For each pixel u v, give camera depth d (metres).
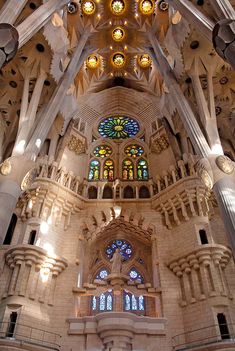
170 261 18.66
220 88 19.50
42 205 19.81
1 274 17.20
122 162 25.80
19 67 18.48
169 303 17.50
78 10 24.89
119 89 29.67
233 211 12.77
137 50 27.97
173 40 18.86
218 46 12.07
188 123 17.27
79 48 23.72
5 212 12.74
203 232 19.12
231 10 12.94
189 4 15.84
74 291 18.06
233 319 15.54
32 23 14.76
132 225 22.02
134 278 21.78
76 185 22.58
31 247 17.28
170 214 21.11
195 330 15.85
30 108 17.36
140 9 25.77
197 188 19.95
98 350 15.91
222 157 14.73
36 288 16.86
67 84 20.36
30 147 15.90
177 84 19.88
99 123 28.95
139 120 28.83
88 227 21.05
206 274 17.06
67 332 16.52
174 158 23.23
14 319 15.60
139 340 16.25
